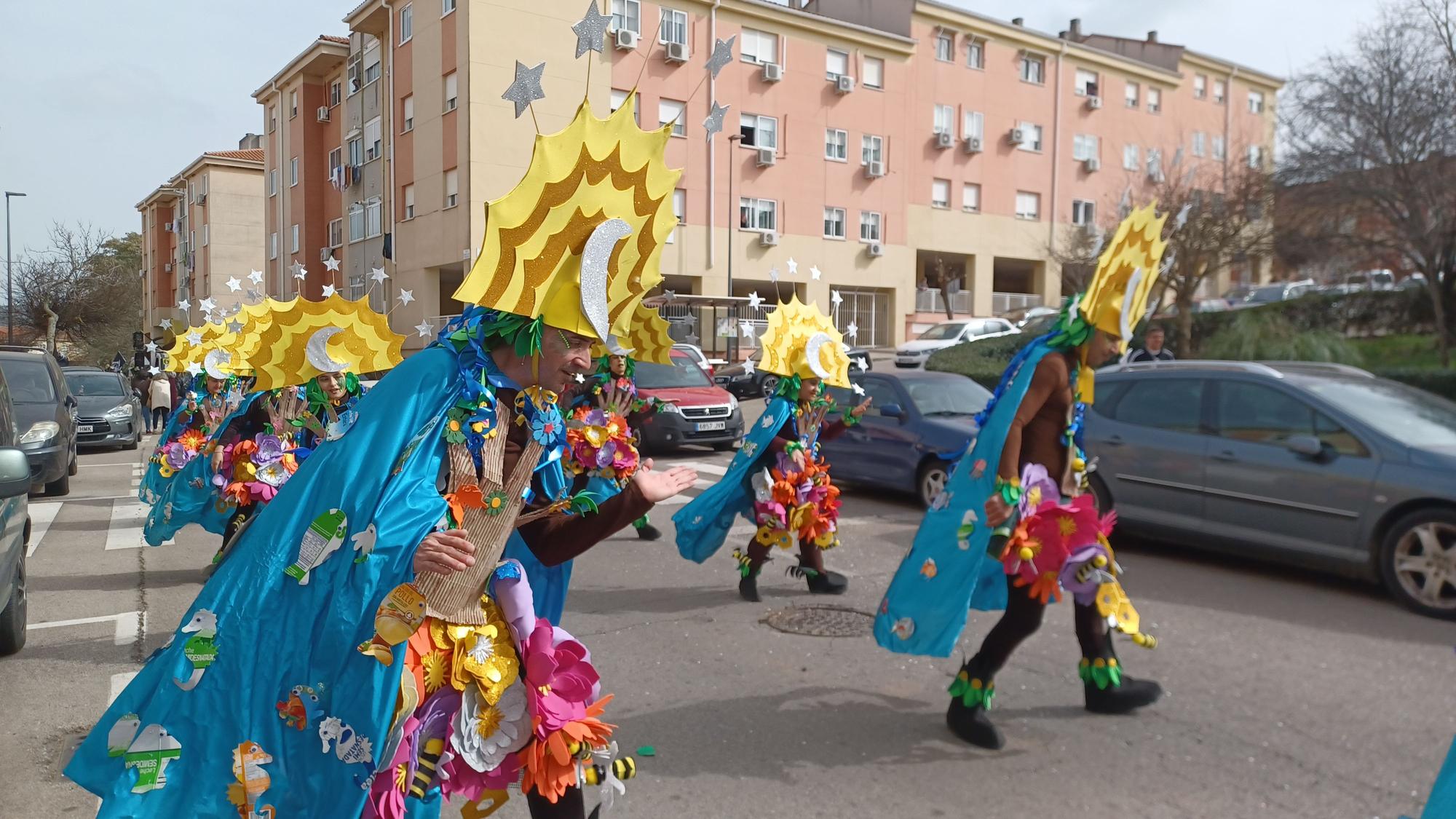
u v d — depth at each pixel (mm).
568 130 2436
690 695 4879
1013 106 38688
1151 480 7773
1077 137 40562
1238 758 4047
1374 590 6844
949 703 4746
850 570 7707
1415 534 6270
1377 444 6539
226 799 2275
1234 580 7117
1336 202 20000
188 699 2271
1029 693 4836
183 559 8469
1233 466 7227
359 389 6293
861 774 3922
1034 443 4242
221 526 6898
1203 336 23016
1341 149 19750
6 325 41594
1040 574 4066
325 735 2271
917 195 36344
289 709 2289
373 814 2355
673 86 29500
